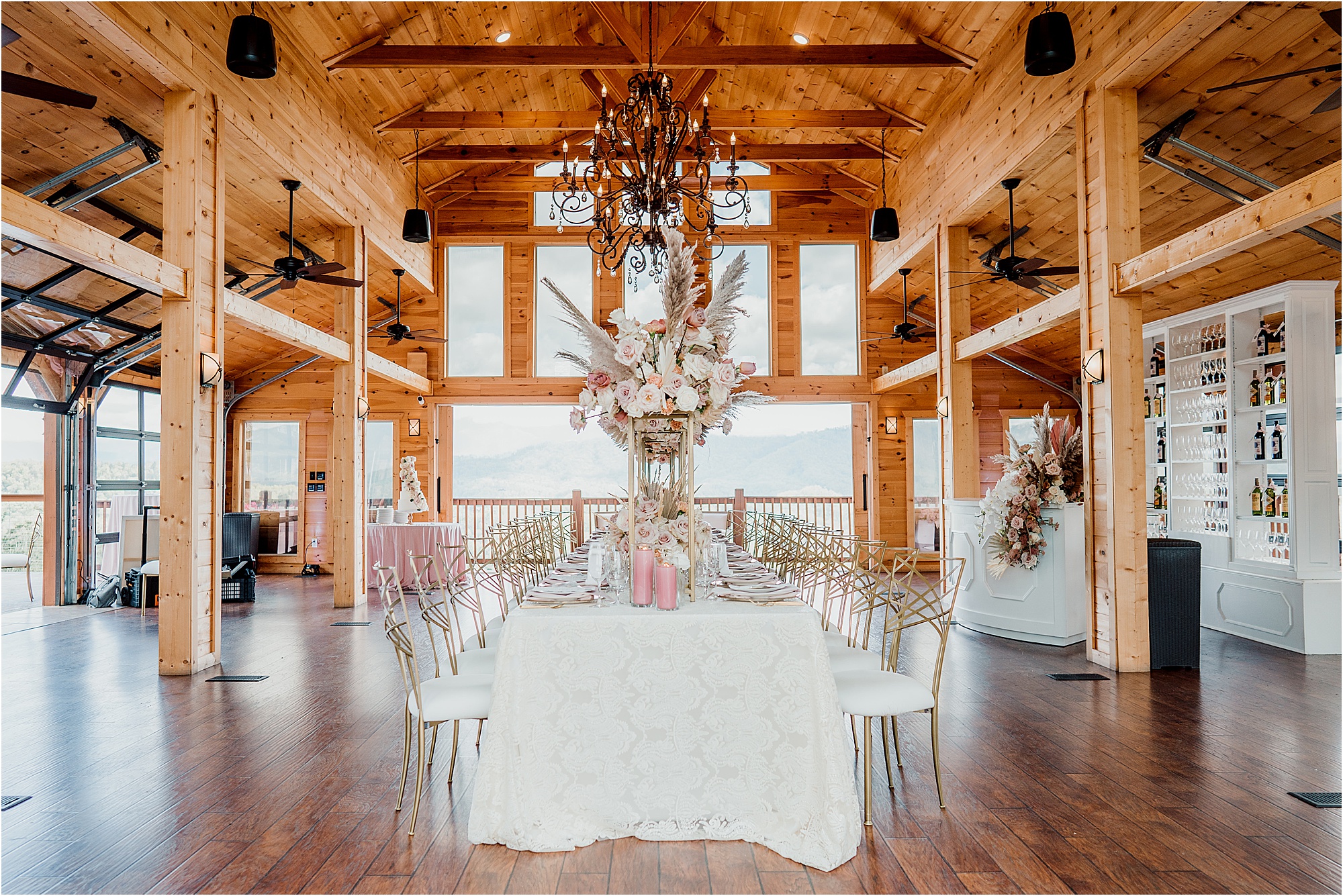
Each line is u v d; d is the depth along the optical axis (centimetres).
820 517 1107
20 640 595
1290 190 343
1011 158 612
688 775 262
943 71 705
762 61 634
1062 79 533
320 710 404
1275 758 324
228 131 539
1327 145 507
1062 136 546
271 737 360
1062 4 532
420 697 272
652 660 264
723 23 788
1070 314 532
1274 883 224
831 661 318
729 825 259
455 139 911
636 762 262
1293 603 525
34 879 230
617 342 309
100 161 544
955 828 260
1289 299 532
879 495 1036
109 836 258
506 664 261
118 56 466
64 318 718
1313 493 526
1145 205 626
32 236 359
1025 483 556
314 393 1043
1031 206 722
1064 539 548
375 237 812
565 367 1041
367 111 767
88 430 802
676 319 299
